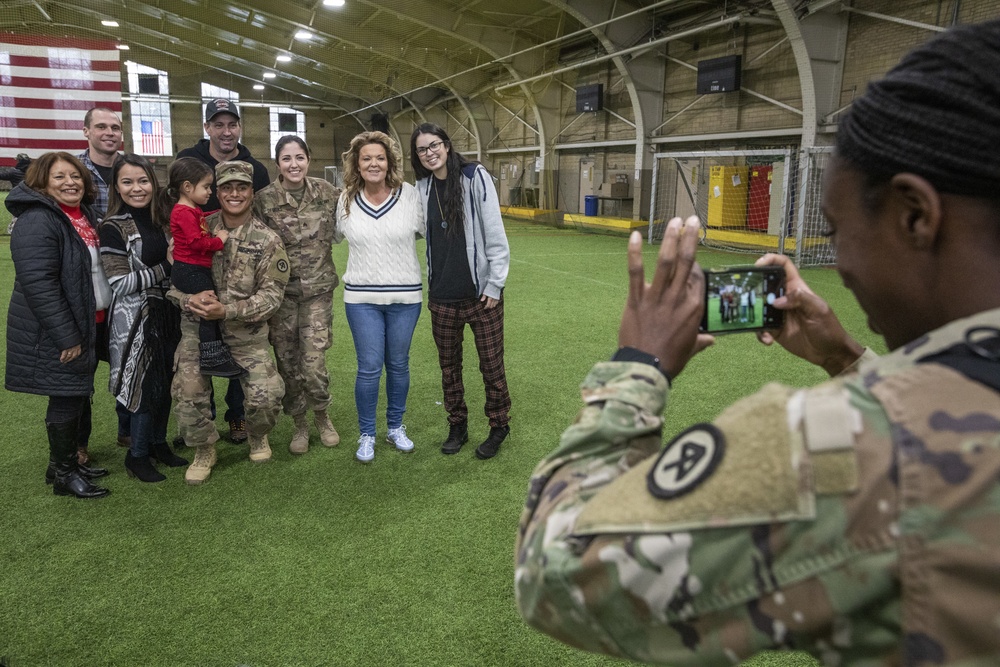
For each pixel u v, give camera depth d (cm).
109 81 523
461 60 1828
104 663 175
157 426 288
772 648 38
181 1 1786
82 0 1991
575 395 389
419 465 295
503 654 179
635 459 50
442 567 218
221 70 2594
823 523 35
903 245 41
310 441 322
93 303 254
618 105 1483
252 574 214
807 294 72
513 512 254
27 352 247
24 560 220
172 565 218
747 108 1162
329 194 295
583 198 1661
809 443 36
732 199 1154
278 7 1593
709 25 1069
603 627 42
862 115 42
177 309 281
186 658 176
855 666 36
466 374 430
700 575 38
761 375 419
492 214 282
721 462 38
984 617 31
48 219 242
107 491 266
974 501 32
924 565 33
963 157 36
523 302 654
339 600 201
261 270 266
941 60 38
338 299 691
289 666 174
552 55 1602
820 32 955
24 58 503
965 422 34
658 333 54
